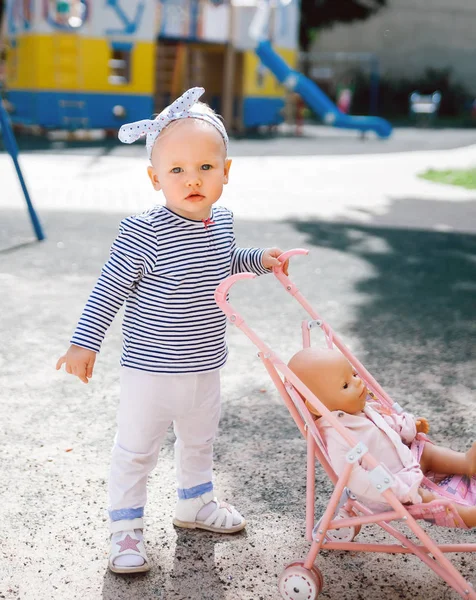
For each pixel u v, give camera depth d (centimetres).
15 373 417
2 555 259
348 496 264
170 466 324
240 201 1017
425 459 253
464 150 1839
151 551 265
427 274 661
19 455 327
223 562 260
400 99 3494
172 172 245
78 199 995
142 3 1922
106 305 248
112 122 1961
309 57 3166
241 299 568
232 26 2156
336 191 1151
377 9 3266
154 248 247
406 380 421
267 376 424
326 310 547
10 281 593
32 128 1984
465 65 3497
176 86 2319
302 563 237
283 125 2745
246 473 319
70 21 1905
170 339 250
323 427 236
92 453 332
